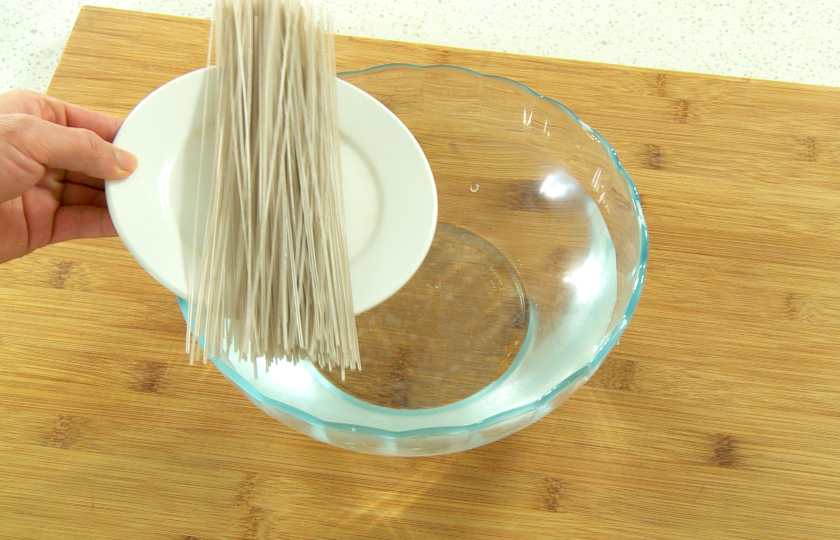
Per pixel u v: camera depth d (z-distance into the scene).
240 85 0.56
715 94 0.89
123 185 0.58
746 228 0.81
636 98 0.88
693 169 0.84
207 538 0.67
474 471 0.70
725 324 0.77
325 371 0.72
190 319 0.58
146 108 0.60
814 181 0.84
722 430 0.72
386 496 0.69
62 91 0.85
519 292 0.78
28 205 0.73
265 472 0.70
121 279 0.77
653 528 0.68
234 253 0.58
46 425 0.71
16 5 1.11
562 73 0.90
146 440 0.70
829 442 0.71
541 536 0.68
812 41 1.09
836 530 0.68
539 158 0.81
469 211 0.82
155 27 0.90
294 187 0.58
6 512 0.67
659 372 0.74
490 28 1.09
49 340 0.74
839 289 0.78
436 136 0.84
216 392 0.73
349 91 0.67
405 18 1.09
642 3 1.12
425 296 0.78
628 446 0.71
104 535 0.67
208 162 0.62
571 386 0.57
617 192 0.71
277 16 0.58
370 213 0.67
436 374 0.72
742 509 0.69
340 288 0.59
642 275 0.61
